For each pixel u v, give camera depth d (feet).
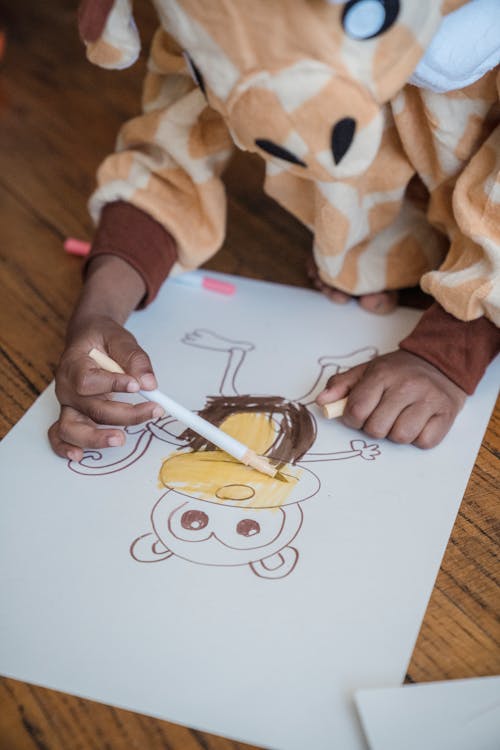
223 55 1.66
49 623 1.71
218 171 2.63
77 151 3.44
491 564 1.85
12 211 3.13
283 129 1.69
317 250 2.57
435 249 2.63
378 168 2.42
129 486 2.02
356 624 1.70
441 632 1.71
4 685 1.62
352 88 1.63
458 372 2.21
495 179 2.12
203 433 2.07
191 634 1.69
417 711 1.52
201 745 1.53
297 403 2.28
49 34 4.23
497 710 1.52
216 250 2.69
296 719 1.54
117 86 3.86
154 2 1.74
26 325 2.61
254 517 1.94
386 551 1.85
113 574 1.81
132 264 2.52
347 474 2.05
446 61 1.83
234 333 2.55
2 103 3.75
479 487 2.03
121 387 2.04
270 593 1.77
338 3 1.55
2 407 2.31
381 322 2.58
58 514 1.95
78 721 1.57
